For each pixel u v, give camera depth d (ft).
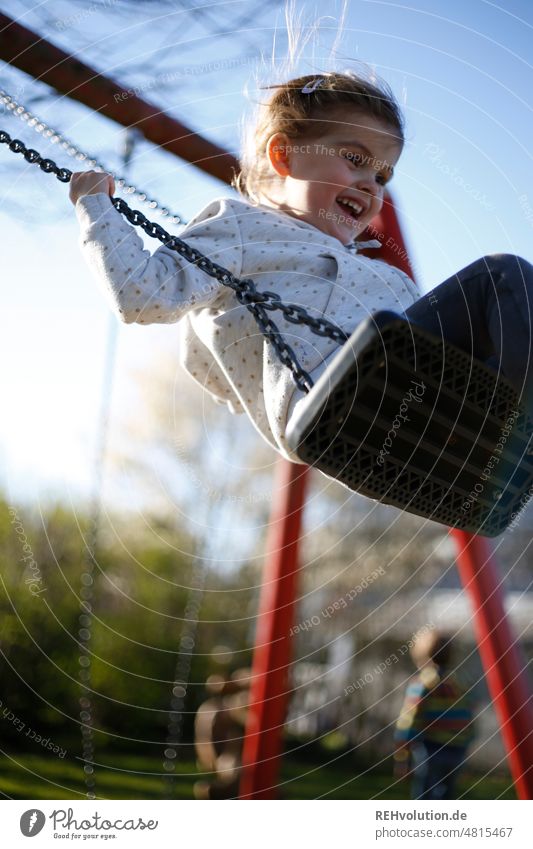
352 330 5.75
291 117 6.57
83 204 5.68
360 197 6.56
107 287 5.45
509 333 5.00
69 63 9.25
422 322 5.33
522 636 32.58
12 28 9.01
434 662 15.64
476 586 12.05
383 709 34.55
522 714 11.62
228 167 11.03
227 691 20.01
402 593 34.96
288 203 6.61
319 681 35.53
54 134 6.00
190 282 5.62
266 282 5.98
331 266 6.04
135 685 29.43
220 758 19.06
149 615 30.50
